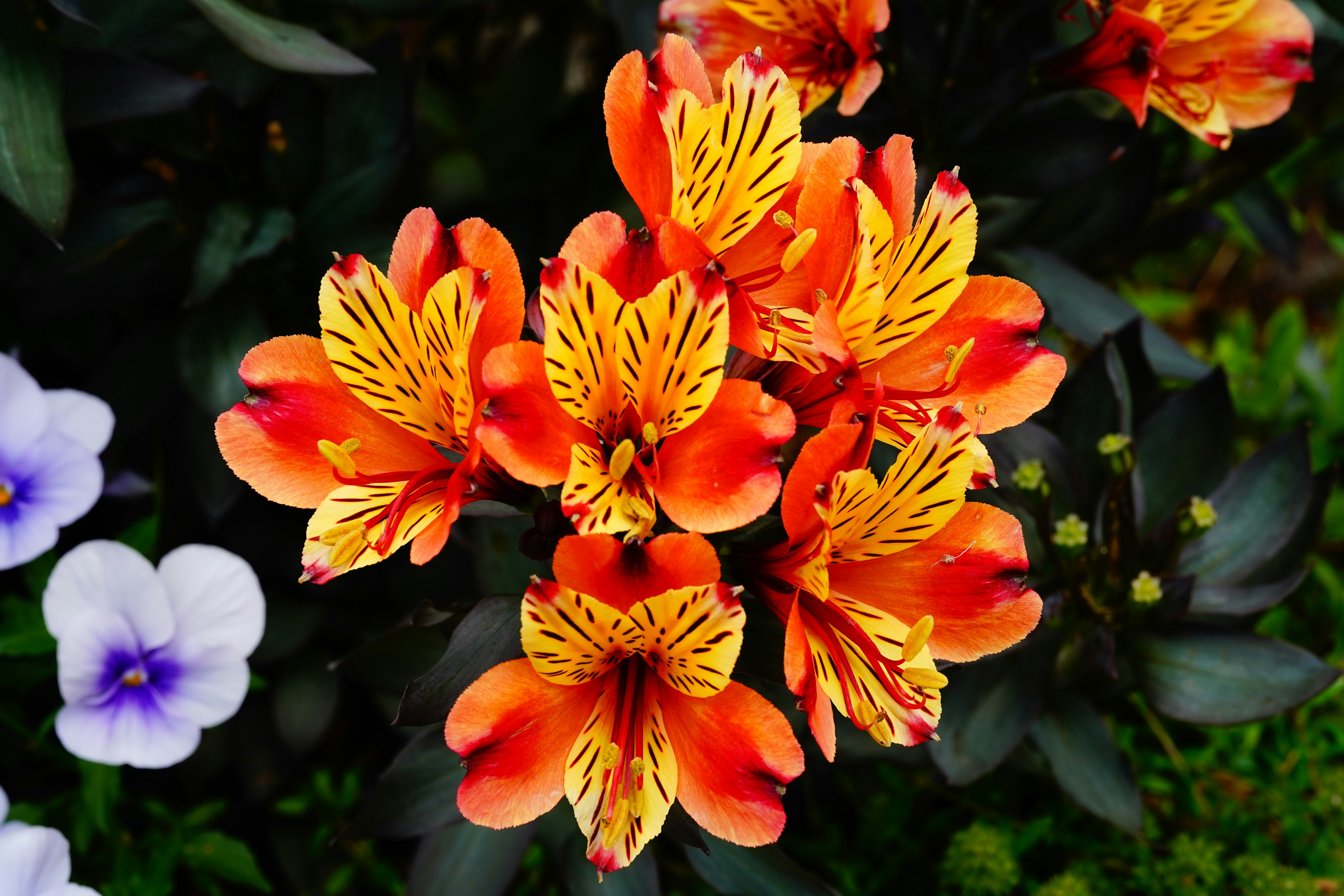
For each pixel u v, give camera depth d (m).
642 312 0.49
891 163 0.52
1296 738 0.67
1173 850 0.63
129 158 0.65
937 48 0.62
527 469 0.49
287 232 0.61
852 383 0.51
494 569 0.60
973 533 0.51
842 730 0.60
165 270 0.63
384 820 0.57
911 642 0.50
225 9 0.57
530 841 0.59
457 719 0.50
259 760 0.64
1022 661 0.61
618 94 0.51
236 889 0.65
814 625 0.51
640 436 0.51
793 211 0.52
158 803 0.63
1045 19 0.65
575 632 0.49
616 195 0.63
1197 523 0.60
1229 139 0.60
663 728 0.51
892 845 0.65
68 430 0.60
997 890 0.62
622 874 0.58
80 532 0.65
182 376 0.62
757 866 0.58
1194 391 0.63
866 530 0.51
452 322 0.50
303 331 0.65
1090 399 0.63
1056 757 0.61
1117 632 0.62
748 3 0.58
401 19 0.63
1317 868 0.64
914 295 0.52
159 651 0.59
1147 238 0.71
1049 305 0.64
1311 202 0.82
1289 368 0.75
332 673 0.64
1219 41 0.61
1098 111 0.65
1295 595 0.70
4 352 0.65
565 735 0.51
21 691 0.61
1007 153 0.61
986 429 0.52
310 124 0.64
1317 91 0.67
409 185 0.64
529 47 0.69
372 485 0.51
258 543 0.64
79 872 0.62
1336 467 0.62
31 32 0.59
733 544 0.52
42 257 0.62
